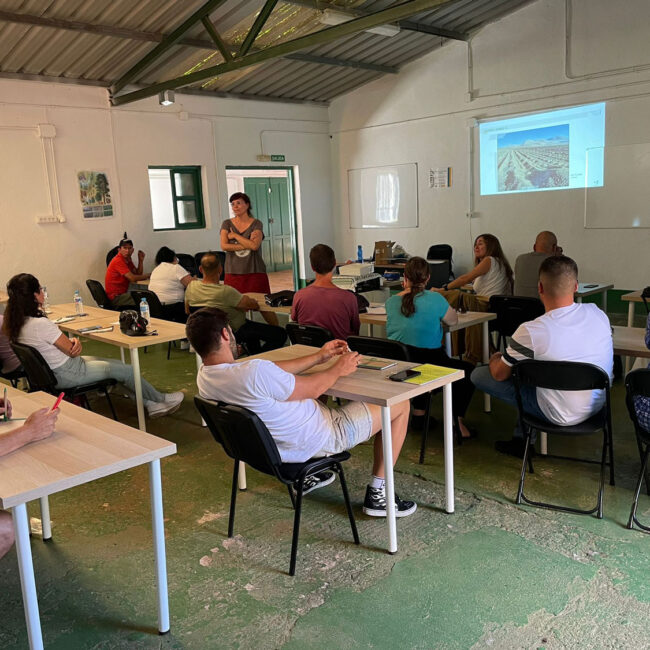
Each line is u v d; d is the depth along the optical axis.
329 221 10.43
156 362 5.84
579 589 2.19
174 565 2.48
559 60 7.42
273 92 9.25
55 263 7.46
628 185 7.11
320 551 2.53
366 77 9.30
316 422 2.40
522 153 7.98
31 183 7.18
